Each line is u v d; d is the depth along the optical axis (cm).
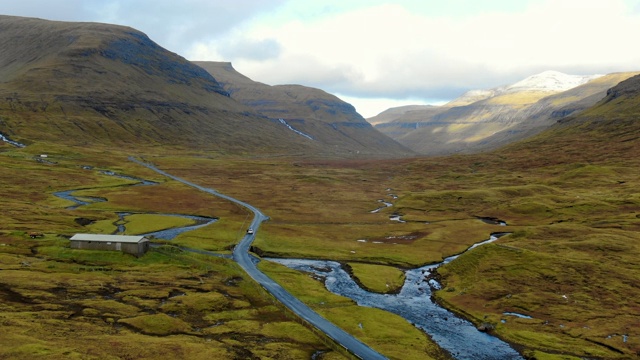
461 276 13762
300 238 17712
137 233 16712
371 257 15750
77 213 18838
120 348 7256
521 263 13462
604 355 8812
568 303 11150
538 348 9138
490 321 10425
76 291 10112
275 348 8238
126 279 11419
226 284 11956
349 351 8450
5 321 7731
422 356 8556
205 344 8000
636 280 12081
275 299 11006
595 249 14425
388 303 11706
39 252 12825
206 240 16375
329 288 12594
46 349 6725
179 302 10125
